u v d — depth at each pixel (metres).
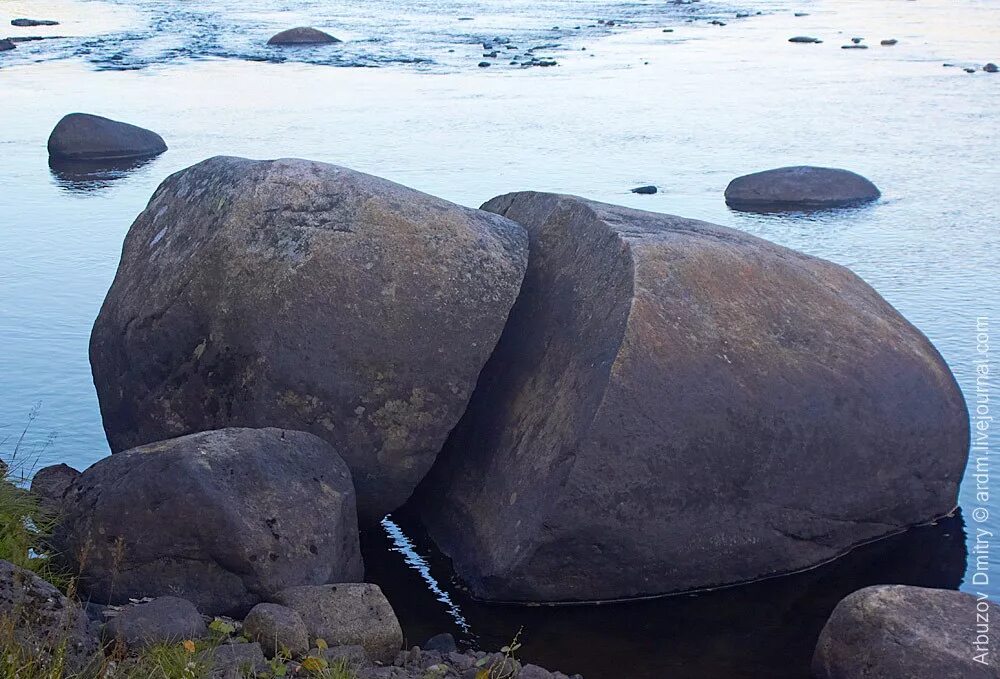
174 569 5.55
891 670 5.05
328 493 5.89
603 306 6.44
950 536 6.74
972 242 11.92
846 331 6.74
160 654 4.67
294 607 5.27
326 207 6.68
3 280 11.02
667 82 23.39
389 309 6.48
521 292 7.07
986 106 19.95
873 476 6.58
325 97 21.66
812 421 6.38
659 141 17.38
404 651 5.30
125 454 5.89
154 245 7.23
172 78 24.28
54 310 10.19
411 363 6.50
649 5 41.97
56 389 8.53
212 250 6.73
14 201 14.30
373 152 16.44
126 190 14.81
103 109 20.52
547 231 7.23
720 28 34.09
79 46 29.73
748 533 6.29
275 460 5.85
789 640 5.80
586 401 6.10
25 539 5.64
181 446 5.77
